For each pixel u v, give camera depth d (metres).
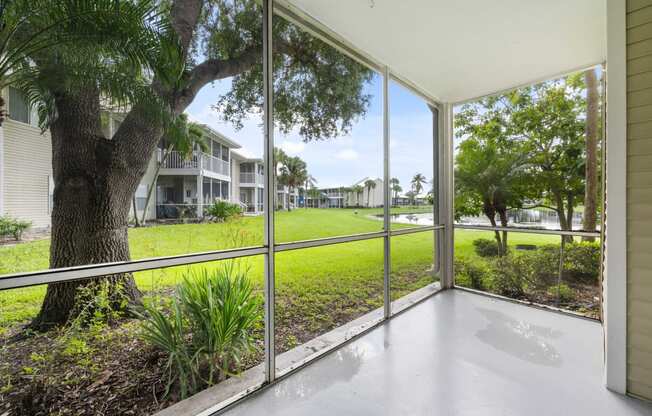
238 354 1.98
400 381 1.95
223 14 2.07
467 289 3.96
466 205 4.36
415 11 2.12
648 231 1.71
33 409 1.49
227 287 1.98
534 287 3.72
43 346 1.55
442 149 3.99
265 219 1.94
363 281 3.72
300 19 2.20
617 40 1.77
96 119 1.61
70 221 1.57
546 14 2.15
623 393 1.79
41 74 1.27
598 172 3.49
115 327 1.73
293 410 1.68
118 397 1.66
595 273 3.38
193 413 1.63
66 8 1.25
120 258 1.74
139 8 1.42
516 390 1.85
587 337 2.57
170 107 1.77
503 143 4.07
